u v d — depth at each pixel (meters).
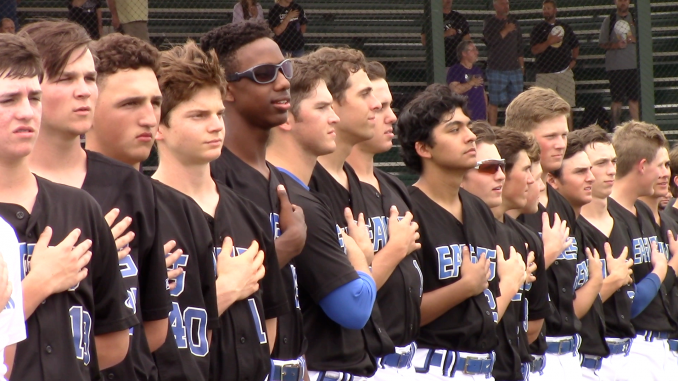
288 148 5.48
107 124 4.14
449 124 6.33
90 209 3.65
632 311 8.70
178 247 4.18
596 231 8.36
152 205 4.05
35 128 3.39
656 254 8.85
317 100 5.38
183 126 4.37
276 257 4.76
